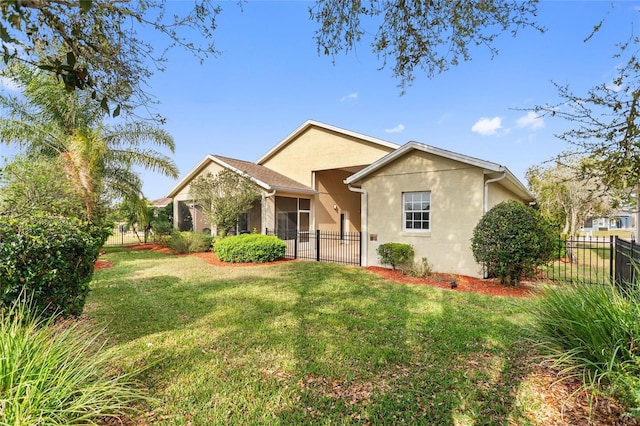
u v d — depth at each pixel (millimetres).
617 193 3508
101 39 2992
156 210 20078
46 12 2410
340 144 16859
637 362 2590
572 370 3062
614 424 2422
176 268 10180
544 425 2541
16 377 2248
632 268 4406
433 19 4082
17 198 4902
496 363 3648
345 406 2896
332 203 19500
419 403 2930
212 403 2936
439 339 4367
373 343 4254
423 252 9688
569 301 3398
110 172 13492
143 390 3076
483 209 8609
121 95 3357
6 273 3506
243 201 13773
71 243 4043
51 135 11062
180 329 4707
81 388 2461
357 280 8320
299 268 10203
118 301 6168
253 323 4977
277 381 3314
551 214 15266
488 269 7988
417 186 9828
